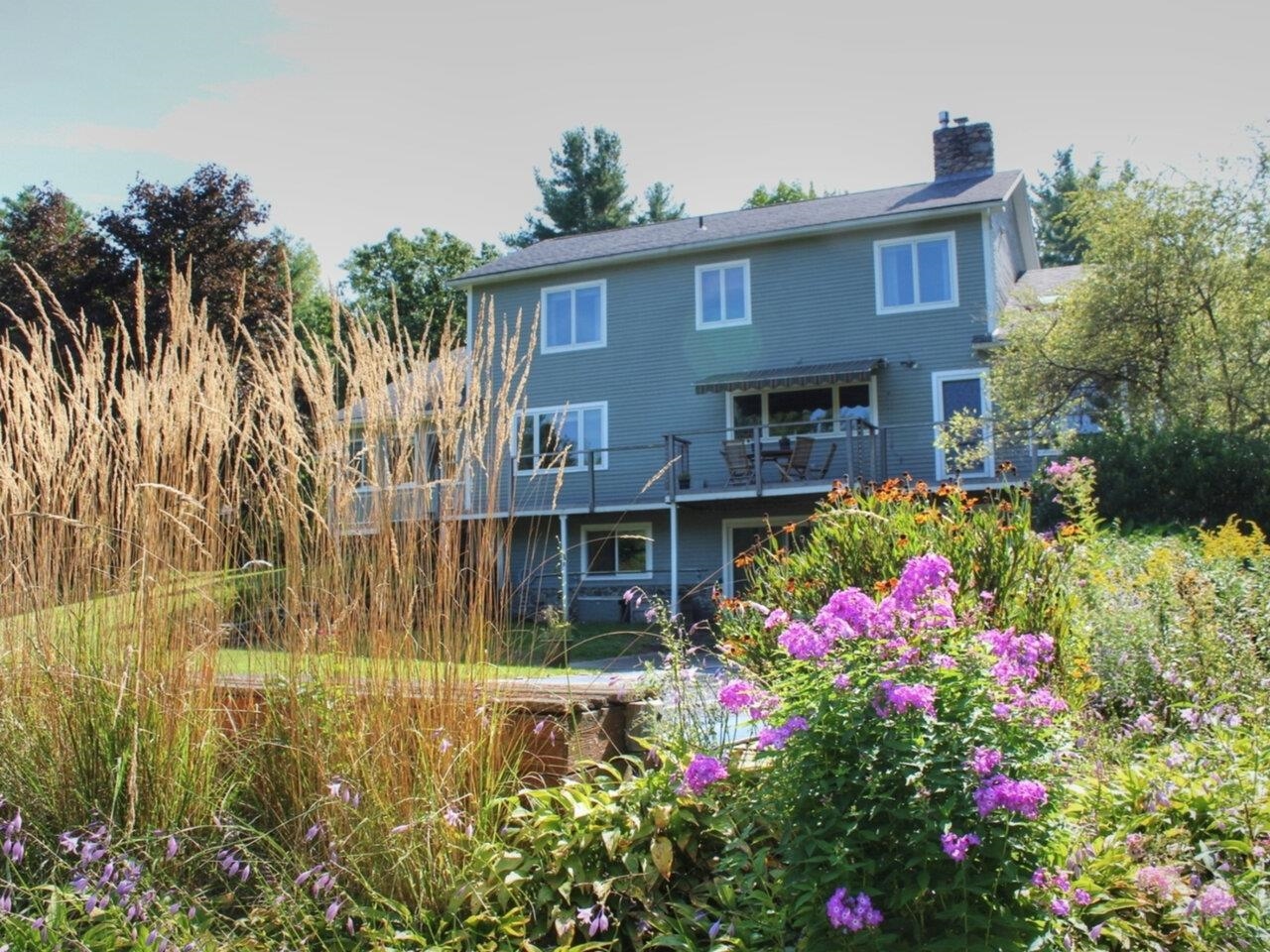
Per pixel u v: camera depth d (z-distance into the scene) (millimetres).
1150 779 3189
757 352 19203
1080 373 14945
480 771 3275
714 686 3699
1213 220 14258
